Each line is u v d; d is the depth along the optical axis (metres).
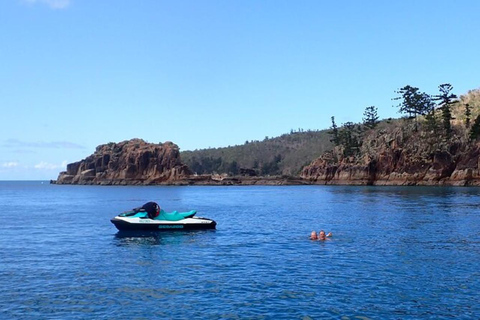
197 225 42.78
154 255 29.72
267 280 22.47
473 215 54.75
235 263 26.80
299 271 24.42
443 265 25.53
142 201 97.94
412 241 34.31
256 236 38.38
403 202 79.06
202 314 17.41
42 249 32.44
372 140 197.12
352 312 17.50
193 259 28.25
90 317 17.16
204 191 159.88
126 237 38.38
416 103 181.62
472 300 18.91
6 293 20.44
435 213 57.75
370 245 32.69
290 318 16.91
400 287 20.94
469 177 150.25
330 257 28.28
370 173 181.62
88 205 85.12
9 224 49.91
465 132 163.00
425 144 166.62
